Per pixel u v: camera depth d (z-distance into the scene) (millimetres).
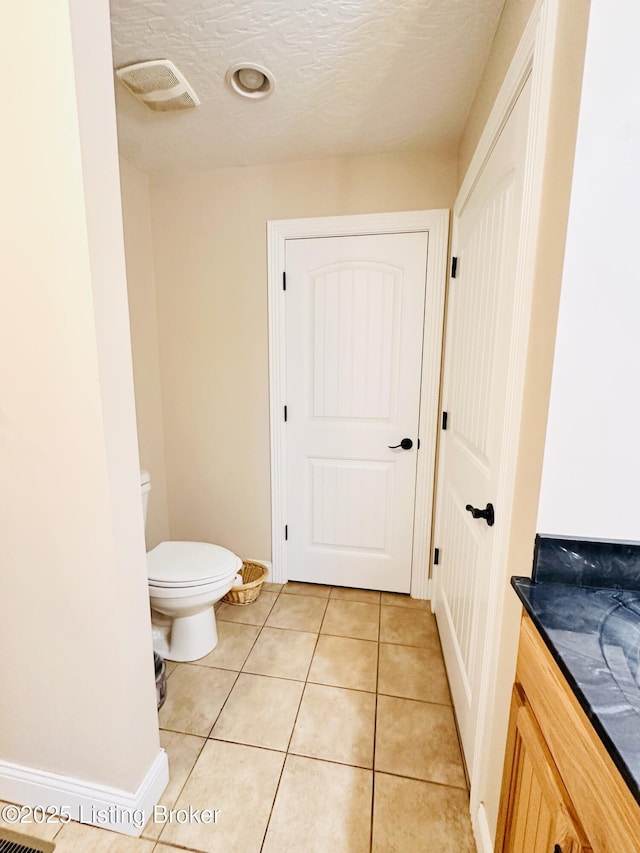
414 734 1320
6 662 1028
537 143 779
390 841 1020
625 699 509
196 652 1668
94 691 989
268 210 1974
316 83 1366
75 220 779
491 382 1083
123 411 919
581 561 741
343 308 1979
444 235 1812
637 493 720
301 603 2084
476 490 1219
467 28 1131
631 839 431
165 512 2342
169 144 1759
